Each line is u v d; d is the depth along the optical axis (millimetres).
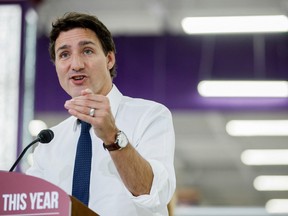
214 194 15086
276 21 7691
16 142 6582
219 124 10703
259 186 14727
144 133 2418
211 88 7559
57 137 2594
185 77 7590
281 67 7496
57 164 2521
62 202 1658
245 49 7609
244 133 11133
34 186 1693
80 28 2422
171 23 8312
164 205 2293
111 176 2365
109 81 2514
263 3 7805
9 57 6805
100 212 2332
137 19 8398
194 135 11508
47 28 7820
